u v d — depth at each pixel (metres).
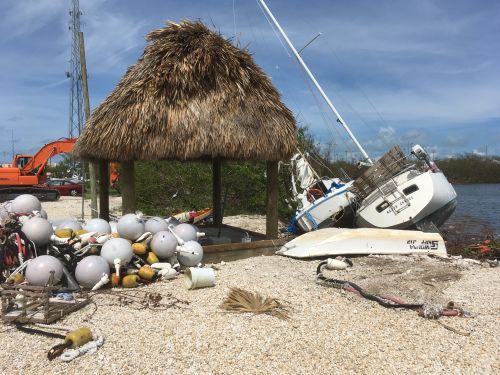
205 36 9.59
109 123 8.79
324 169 22.95
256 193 20.75
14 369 4.57
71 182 36.41
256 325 5.72
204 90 9.17
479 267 9.40
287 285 7.50
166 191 20.52
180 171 20.53
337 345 5.25
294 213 17.33
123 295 6.78
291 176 17.53
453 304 6.45
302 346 5.19
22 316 5.63
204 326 5.66
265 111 9.60
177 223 9.77
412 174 13.84
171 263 8.06
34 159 30.09
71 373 4.51
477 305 6.81
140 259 7.75
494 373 4.69
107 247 7.29
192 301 6.61
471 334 5.66
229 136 8.86
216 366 4.69
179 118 8.75
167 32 9.55
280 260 9.53
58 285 6.70
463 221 20.72
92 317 5.90
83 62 13.60
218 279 7.81
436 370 4.73
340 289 7.29
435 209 13.39
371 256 10.08
